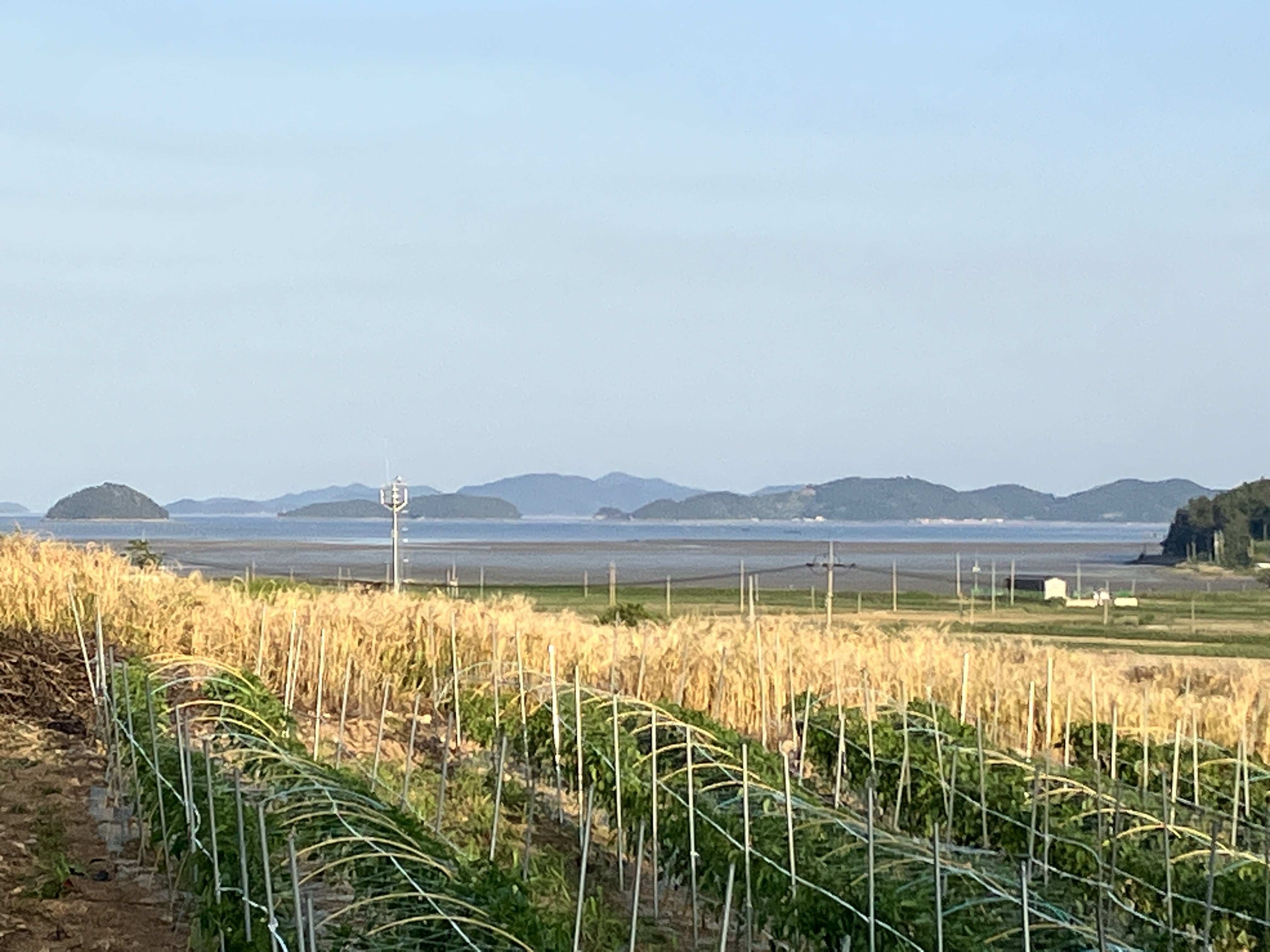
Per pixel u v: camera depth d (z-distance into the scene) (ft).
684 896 50.26
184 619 77.92
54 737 59.06
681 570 382.83
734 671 76.28
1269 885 41.70
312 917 30.30
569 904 44.47
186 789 38.60
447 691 67.97
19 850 43.52
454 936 31.50
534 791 59.06
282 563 359.05
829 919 37.32
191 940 35.81
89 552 87.40
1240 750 54.29
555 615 95.45
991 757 55.26
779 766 55.93
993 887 36.58
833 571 376.48
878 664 79.15
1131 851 45.73
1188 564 431.84
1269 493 453.17
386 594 88.48
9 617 76.84
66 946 36.52
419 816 49.55
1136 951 37.70
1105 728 65.51
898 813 55.11
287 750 47.47
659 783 47.75
